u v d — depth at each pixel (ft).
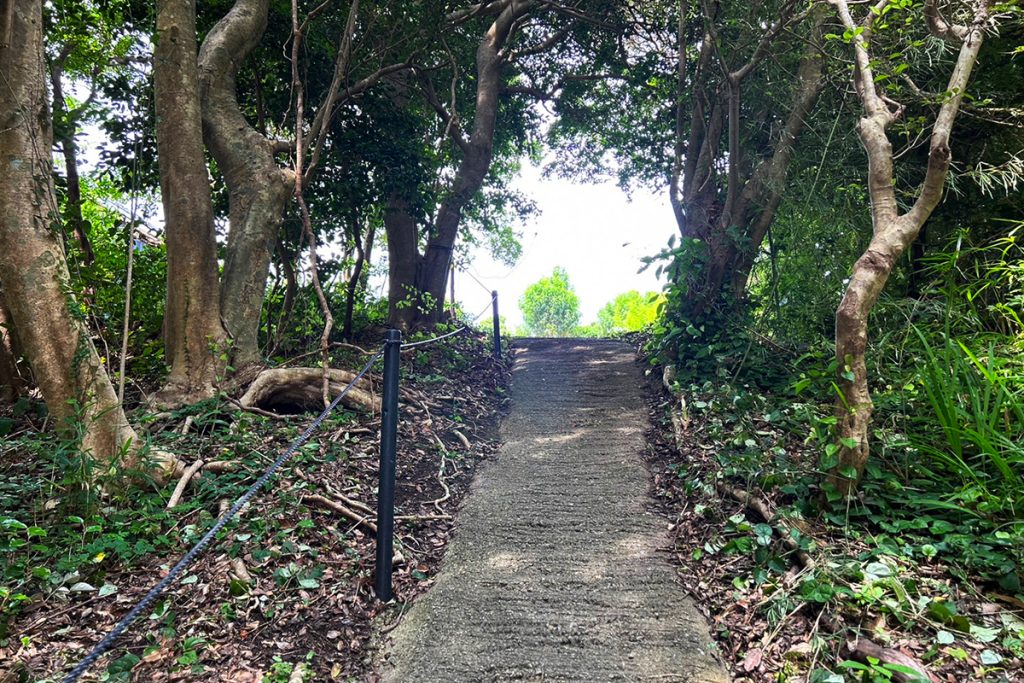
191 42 20.49
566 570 12.95
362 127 30.07
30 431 19.20
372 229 37.19
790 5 20.94
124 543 12.33
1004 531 11.66
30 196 14.34
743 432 17.58
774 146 27.20
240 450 16.74
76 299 15.66
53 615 11.18
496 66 37.24
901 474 13.96
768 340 23.35
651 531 14.43
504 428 22.11
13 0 14.23
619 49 36.04
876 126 13.97
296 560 12.50
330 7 28.35
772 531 12.87
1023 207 23.59
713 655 10.37
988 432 13.01
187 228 20.04
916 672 8.79
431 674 10.14
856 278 13.02
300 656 10.46
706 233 27.02
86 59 22.31
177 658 10.17
